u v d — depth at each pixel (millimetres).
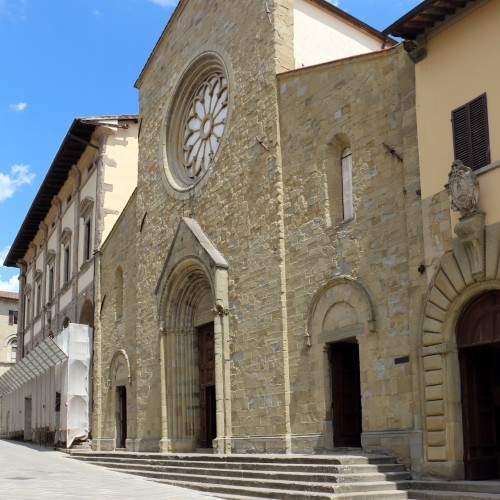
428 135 17281
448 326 16172
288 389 21016
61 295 47156
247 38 25344
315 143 21438
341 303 19625
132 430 30938
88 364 38344
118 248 35250
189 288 27656
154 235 30625
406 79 18422
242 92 25172
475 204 15531
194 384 27469
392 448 17250
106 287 36406
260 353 22344
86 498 15391
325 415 19625
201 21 28859
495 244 15148
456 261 16062
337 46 26688
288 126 22672
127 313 33219
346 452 18797
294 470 17547
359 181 19625
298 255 21438
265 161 23281
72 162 44562
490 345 16375
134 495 16172
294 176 22094
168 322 28125
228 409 23422
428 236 16938
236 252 24297
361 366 18609
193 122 29844
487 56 15938
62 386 38531
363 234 19219
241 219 24219
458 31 16766
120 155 40250
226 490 17422
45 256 54000
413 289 17234
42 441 43625
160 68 32156
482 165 15758
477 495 13703
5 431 60031
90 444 35969
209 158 27922
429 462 16078
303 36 25547
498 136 15422
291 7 24594
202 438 26891
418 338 16875
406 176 17875
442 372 16094
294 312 21281
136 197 33125
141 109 33656
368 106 19703
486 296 15656
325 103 21266
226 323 24141
